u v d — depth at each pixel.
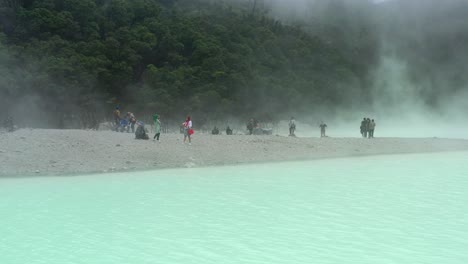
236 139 34.06
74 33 66.94
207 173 23.56
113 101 57.91
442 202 15.52
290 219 12.87
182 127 36.00
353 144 38.22
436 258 9.31
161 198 16.22
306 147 34.78
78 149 25.83
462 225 12.15
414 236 11.03
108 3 80.19
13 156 23.61
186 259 9.30
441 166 27.55
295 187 18.88
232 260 9.23
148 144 28.69
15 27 64.62
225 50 70.88
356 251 9.80
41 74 54.59
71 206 14.80
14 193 17.30
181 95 61.22
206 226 12.08
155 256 9.51
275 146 33.66
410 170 25.38
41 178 21.33
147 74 62.16
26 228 11.95
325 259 9.27
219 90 62.34
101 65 60.97
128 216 13.33
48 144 25.81
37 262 9.14
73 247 10.20
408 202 15.47
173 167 25.75
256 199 15.98
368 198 16.23
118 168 24.25
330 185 19.42
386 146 39.03
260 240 10.72
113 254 9.66
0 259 9.31
